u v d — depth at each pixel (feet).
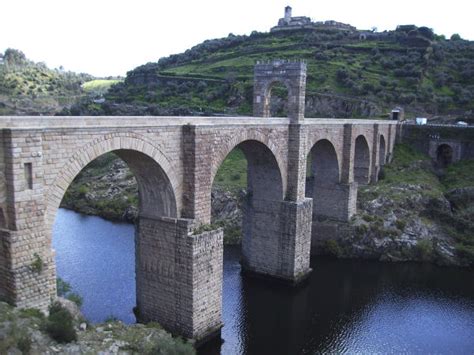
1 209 70.59
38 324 69.15
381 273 164.66
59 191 77.20
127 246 172.24
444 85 336.49
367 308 136.77
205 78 361.92
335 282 154.71
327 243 179.01
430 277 162.91
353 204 188.75
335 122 174.50
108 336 79.30
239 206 200.34
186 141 100.73
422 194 204.54
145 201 106.22
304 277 151.12
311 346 113.91
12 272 71.00
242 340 113.70
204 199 105.70
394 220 188.24
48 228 76.07
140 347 79.15
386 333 122.31
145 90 379.96
